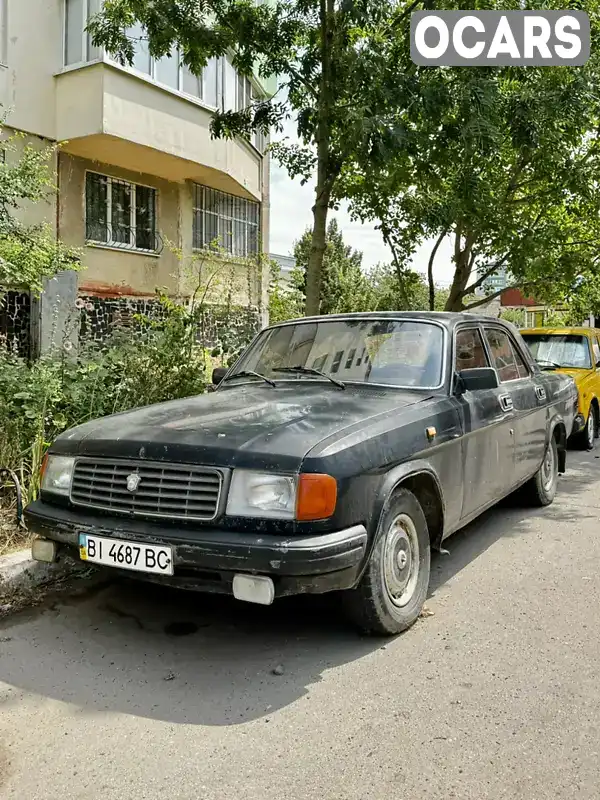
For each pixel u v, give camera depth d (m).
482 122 7.55
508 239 11.84
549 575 4.69
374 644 3.62
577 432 10.13
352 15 7.54
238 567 3.07
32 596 4.20
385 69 7.67
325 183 8.58
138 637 3.69
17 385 5.89
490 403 4.88
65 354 6.83
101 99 12.71
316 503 3.12
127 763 2.60
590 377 10.38
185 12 8.41
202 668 3.36
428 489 4.06
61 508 3.67
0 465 5.35
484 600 4.24
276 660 3.44
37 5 12.83
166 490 3.31
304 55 8.52
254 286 14.83
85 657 3.46
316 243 8.65
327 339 4.90
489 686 3.17
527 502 6.58
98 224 14.49
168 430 3.54
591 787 2.45
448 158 8.41
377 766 2.57
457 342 4.75
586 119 9.24
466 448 4.43
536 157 10.66
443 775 2.52
